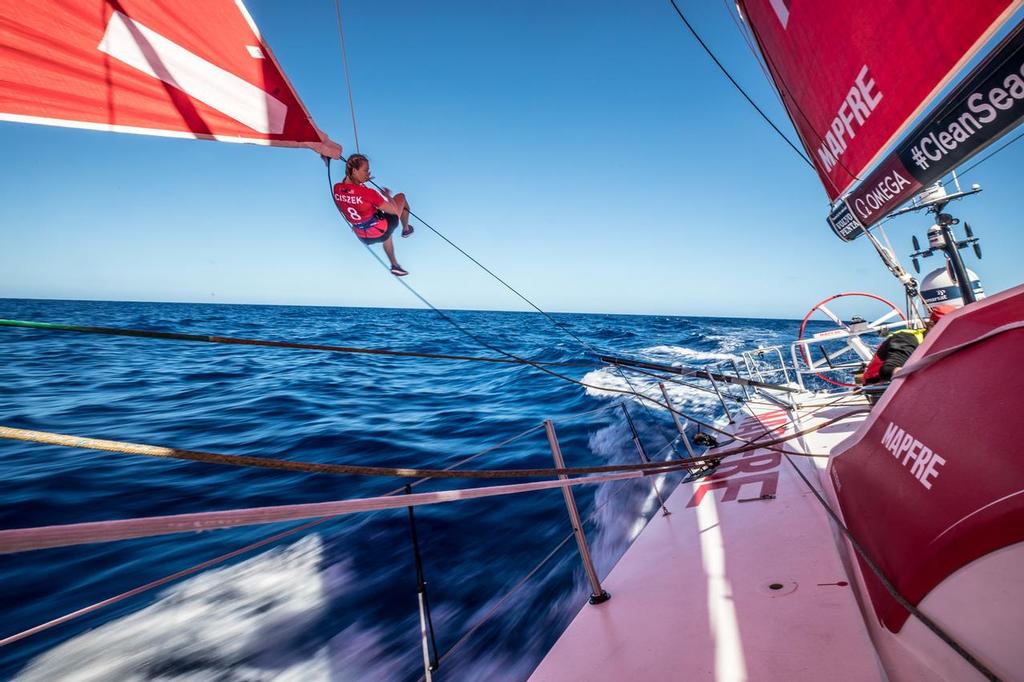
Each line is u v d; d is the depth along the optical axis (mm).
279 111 2357
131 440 8594
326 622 3701
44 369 16391
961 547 1350
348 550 4656
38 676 3242
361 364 20219
